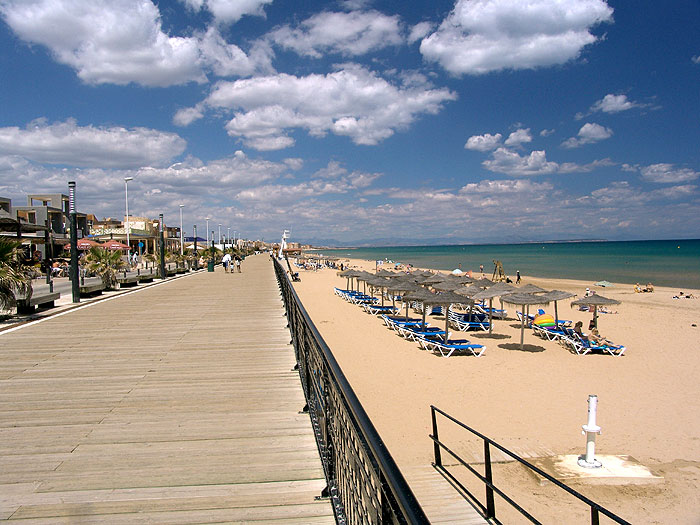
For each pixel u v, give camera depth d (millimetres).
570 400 10508
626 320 22281
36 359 7152
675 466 7457
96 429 4426
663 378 12305
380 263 83688
